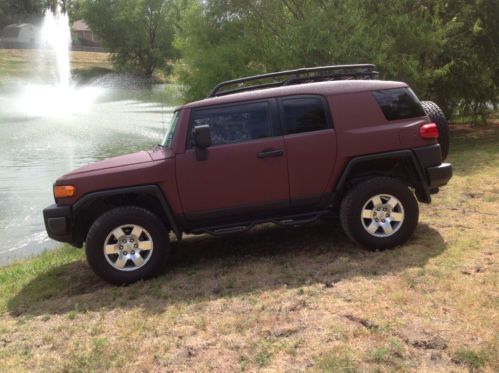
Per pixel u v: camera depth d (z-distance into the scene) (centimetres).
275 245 637
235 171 553
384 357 349
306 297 461
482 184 841
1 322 488
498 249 534
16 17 9825
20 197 1239
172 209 554
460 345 356
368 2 1334
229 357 374
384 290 456
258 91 575
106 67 8206
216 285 517
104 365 380
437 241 578
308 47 1227
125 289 531
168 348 396
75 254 725
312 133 561
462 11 1432
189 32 1578
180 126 561
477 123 1778
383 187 557
